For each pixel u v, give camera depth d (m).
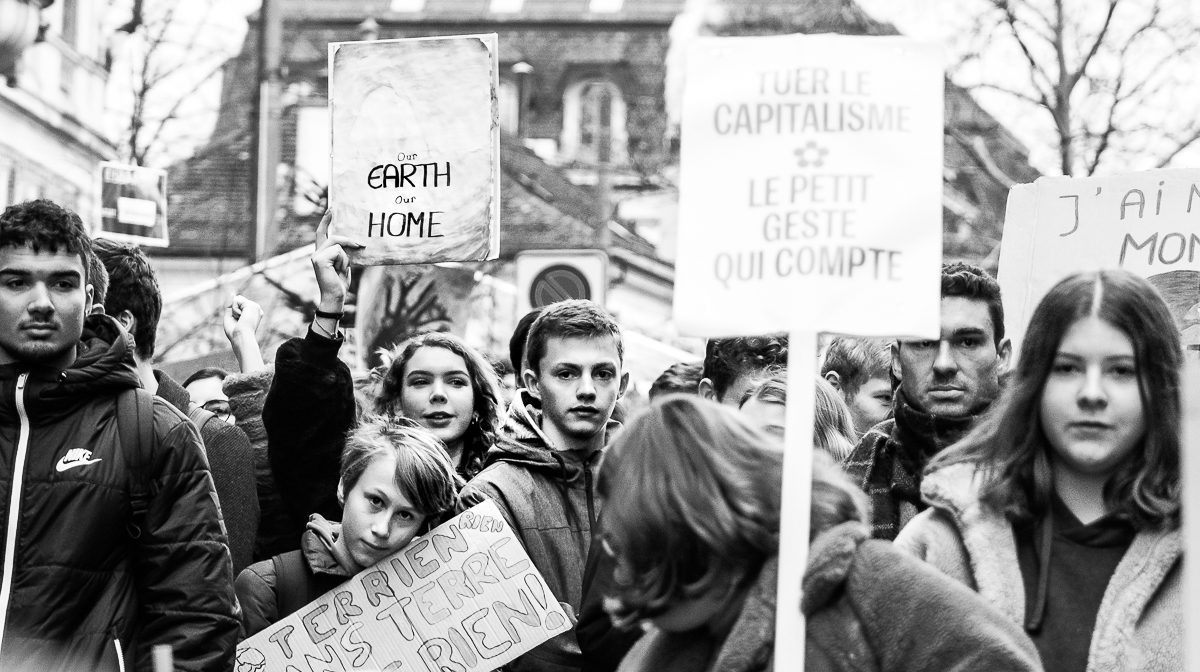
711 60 3.61
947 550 3.61
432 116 5.06
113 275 5.19
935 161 3.52
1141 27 22.47
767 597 3.09
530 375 5.14
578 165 36.09
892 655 2.99
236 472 5.27
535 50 37.66
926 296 3.49
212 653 4.14
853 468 4.86
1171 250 4.63
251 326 6.25
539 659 4.78
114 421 4.17
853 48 3.56
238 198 29.67
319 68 32.78
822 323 3.49
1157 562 3.47
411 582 4.63
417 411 5.61
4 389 4.11
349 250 5.05
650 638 3.27
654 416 3.17
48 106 22.39
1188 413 2.84
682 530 3.09
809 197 3.53
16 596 4.03
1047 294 3.62
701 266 3.56
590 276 12.04
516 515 4.85
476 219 5.01
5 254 4.16
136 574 4.19
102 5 24.36
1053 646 3.48
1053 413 3.55
